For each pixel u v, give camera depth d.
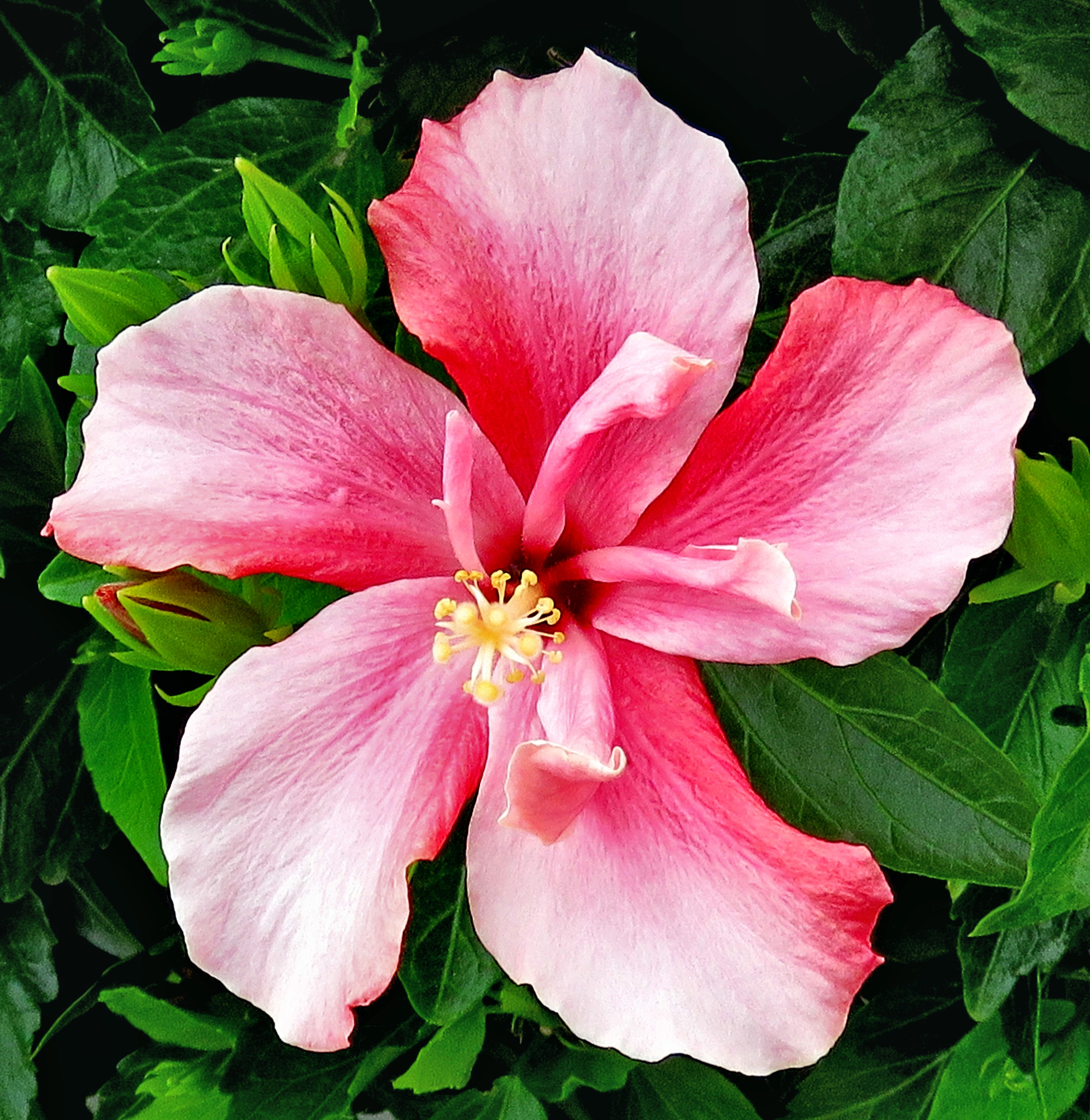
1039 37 0.29
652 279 0.27
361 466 0.28
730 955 0.27
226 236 0.32
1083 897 0.27
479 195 0.28
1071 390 0.30
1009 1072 0.32
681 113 0.32
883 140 0.30
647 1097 0.33
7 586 0.34
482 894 0.27
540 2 0.32
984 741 0.28
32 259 0.33
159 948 0.36
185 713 0.34
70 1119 0.37
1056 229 0.29
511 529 0.29
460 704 0.28
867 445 0.27
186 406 0.28
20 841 0.34
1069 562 0.30
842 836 0.29
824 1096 0.34
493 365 0.28
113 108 0.33
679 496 0.28
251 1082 0.33
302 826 0.27
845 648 0.27
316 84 0.33
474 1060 0.32
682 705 0.28
